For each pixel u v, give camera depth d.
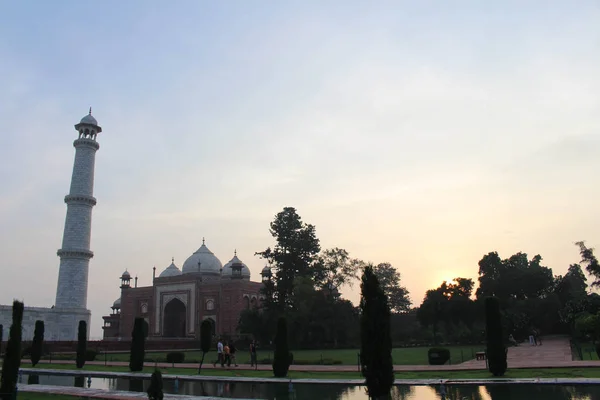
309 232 72.38
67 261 69.69
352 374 29.27
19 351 21.03
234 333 84.69
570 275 85.88
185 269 99.06
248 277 100.19
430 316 69.56
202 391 23.59
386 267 94.88
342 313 66.56
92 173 73.56
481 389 21.80
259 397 21.33
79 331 37.06
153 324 92.31
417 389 22.23
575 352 42.12
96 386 26.86
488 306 27.44
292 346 64.19
